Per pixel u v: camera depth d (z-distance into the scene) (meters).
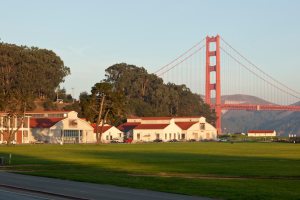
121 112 140.00
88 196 26.86
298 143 154.75
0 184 32.69
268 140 190.12
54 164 55.09
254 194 28.52
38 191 28.94
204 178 38.44
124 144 140.25
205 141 185.62
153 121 196.75
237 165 53.81
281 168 49.38
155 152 86.88
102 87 136.25
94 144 138.50
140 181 35.28
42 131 154.12
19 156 71.06
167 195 27.69
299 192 29.53
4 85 195.62
